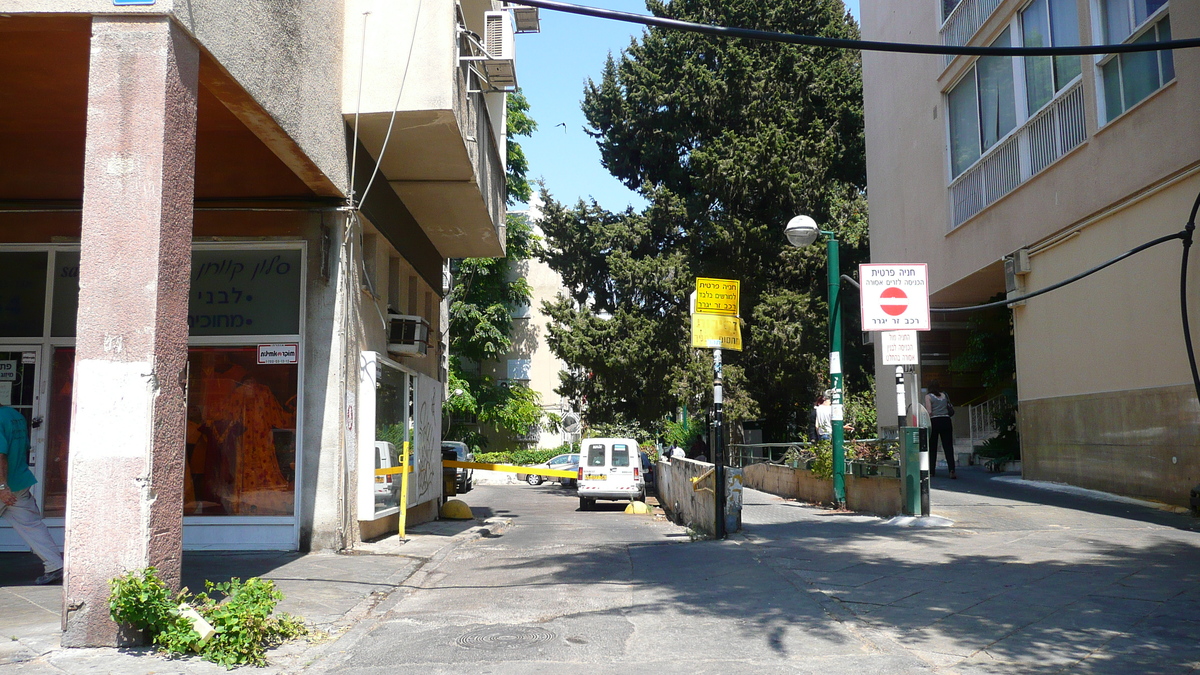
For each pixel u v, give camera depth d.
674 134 30.77
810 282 30.12
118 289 5.74
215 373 10.23
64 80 8.35
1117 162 12.84
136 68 5.90
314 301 10.26
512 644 5.75
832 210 30.77
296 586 7.73
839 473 14.12
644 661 5.32
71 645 5.55
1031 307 15.58
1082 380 14.00
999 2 16.36
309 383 10.19
